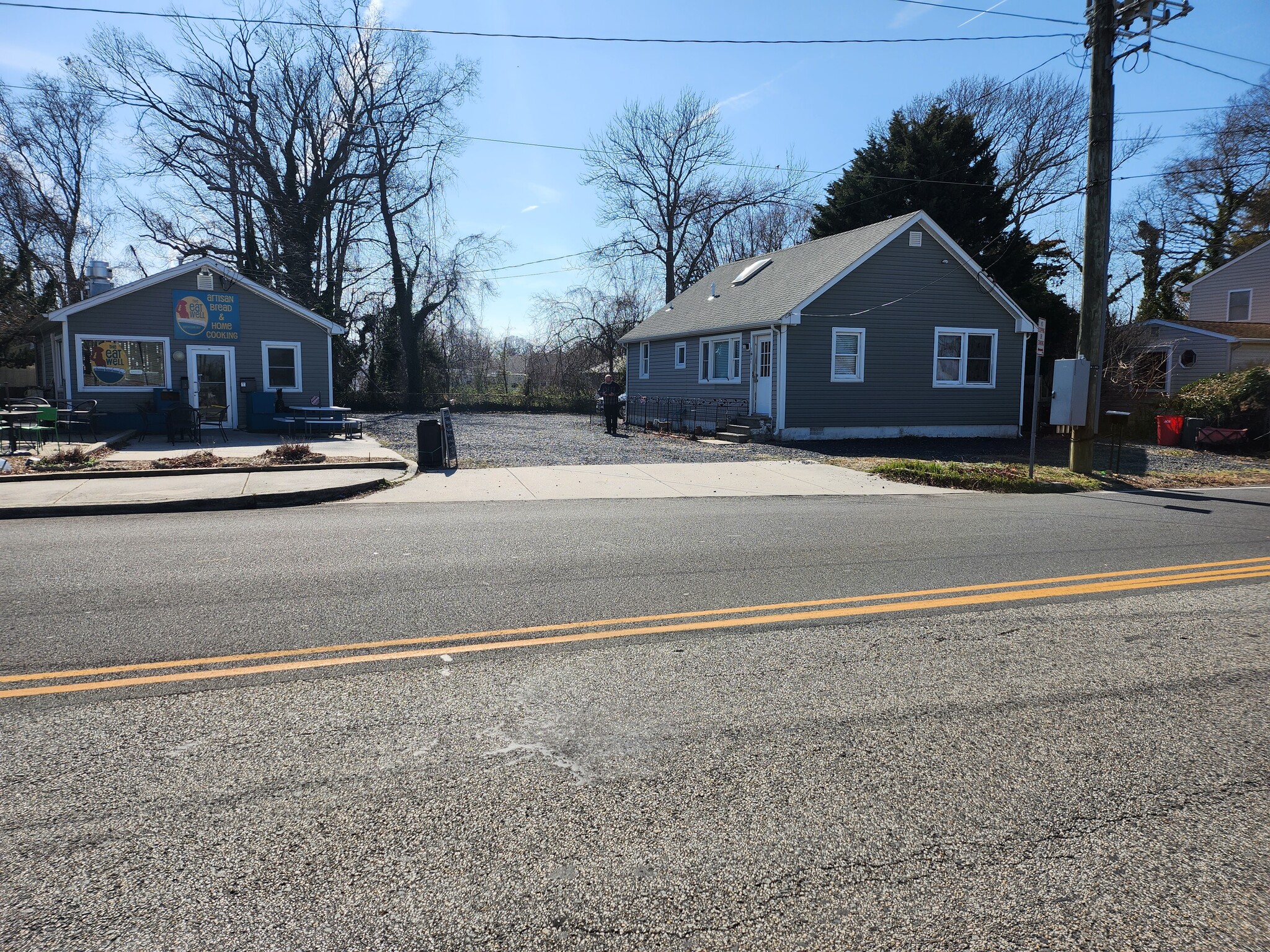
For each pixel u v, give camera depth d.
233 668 4.38
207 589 5.98
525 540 7.95
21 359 31.17
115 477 11.98
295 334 21.66
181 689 4.09
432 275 37.94
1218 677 4.41
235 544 7.70
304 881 2.57
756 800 3.09
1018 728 3.75
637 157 42.81
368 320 37.50
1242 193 37.41
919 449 18.53
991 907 2.50
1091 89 12.91
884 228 21.12
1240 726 3.79
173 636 4.89
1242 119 35.88
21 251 32.59
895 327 20.77
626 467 14.49
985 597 5.97
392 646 4.75
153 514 9.64
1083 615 5.52
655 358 28.28
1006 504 11.02
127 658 4.52
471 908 2.46
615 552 7.41
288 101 34.78
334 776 3.24
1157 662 4.62
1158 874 2.67
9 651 4.62
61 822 2.89
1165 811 3.05
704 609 5.58
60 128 36.66
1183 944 2.34
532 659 4.57
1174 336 26.80
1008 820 2.98
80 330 19.33
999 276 28.09
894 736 3.65
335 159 35.47
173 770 3.27
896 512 10.11
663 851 2.76
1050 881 2.62
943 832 2.89
